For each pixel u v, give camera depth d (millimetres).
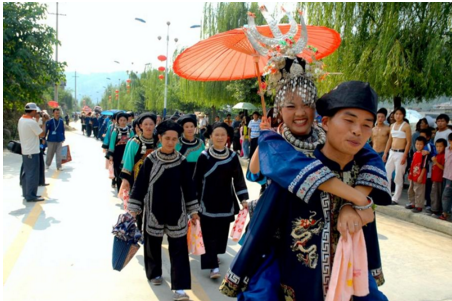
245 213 4328
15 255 4512
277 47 1832
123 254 3205
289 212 1671
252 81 17266
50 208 6641
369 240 1760
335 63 8812
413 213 6645
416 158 6781
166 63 20672
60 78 15633
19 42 14008
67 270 4156
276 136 1702
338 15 8812
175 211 3705
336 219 1634
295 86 1737
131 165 4918
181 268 3635
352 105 1480
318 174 1479
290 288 1662
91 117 25938
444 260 4754
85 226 5680
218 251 4281
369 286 1693
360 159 1702
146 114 5016
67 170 10961
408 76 7930
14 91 14047
